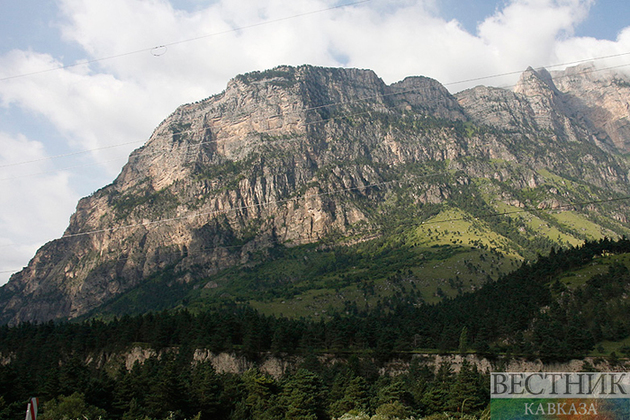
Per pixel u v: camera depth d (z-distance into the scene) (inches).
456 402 6555.1
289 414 6471.5
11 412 6200.8
